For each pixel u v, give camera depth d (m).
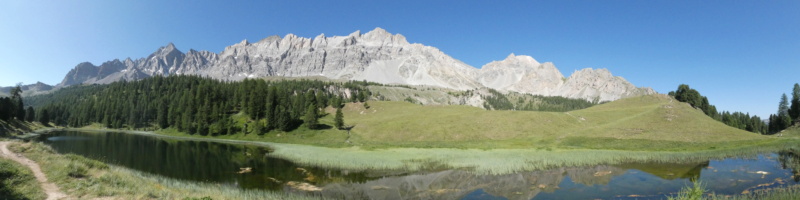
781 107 156.62
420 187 44.84
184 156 76.38
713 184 42.28
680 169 53.22
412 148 85.94
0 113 141.38
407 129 116.75
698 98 152.88
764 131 171.50
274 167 60.03
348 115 166.00
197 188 38.53
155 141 118.88
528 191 41.34
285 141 117.94
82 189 29.95
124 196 29.02
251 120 149.75
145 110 197.25
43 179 32.47
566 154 67.00
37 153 46.22
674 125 96.94
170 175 51.84
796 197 32.28
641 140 84.19
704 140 83.06
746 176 46.41
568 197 38.22
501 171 52.94
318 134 121.62
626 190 40.66
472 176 50.62
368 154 72.75
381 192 42.28
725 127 95.38
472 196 39.94
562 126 108.88
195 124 152.88
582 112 132.88
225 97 196.75
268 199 35.69
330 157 69.00
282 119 129.75
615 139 86.12
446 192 41.94
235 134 135.50
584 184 44.31
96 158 68.06
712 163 57.84
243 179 49.47
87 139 120.69
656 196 37.62
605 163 59.19
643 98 148.62
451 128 113.06
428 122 122.19
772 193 35.66
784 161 57.12
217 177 50.81
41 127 189.75
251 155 78.06
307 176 52.03
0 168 31.30
